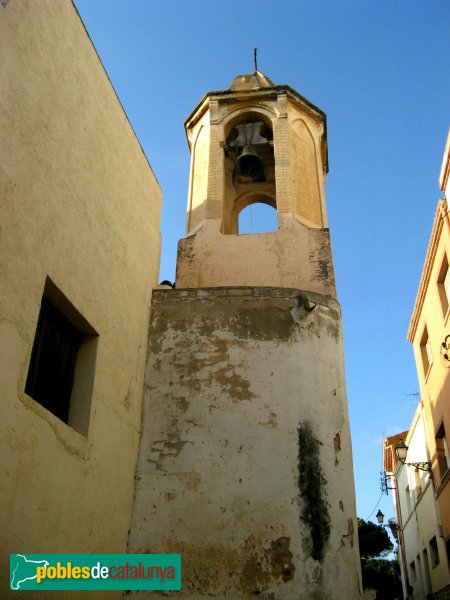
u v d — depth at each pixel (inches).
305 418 342.6
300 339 368.8
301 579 296.0
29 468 224.1
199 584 296.8
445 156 557.9
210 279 436.5
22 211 234.5
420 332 757.3
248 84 541.6
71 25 296.4
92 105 315.6
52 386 269.1
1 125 224.5
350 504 334.3
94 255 302.2
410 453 904.3
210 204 477.7
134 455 330.3
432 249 649.6
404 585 976.9
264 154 544.7
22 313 227.1
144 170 394.9
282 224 455.2
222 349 364.5
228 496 319.0
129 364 337.4
